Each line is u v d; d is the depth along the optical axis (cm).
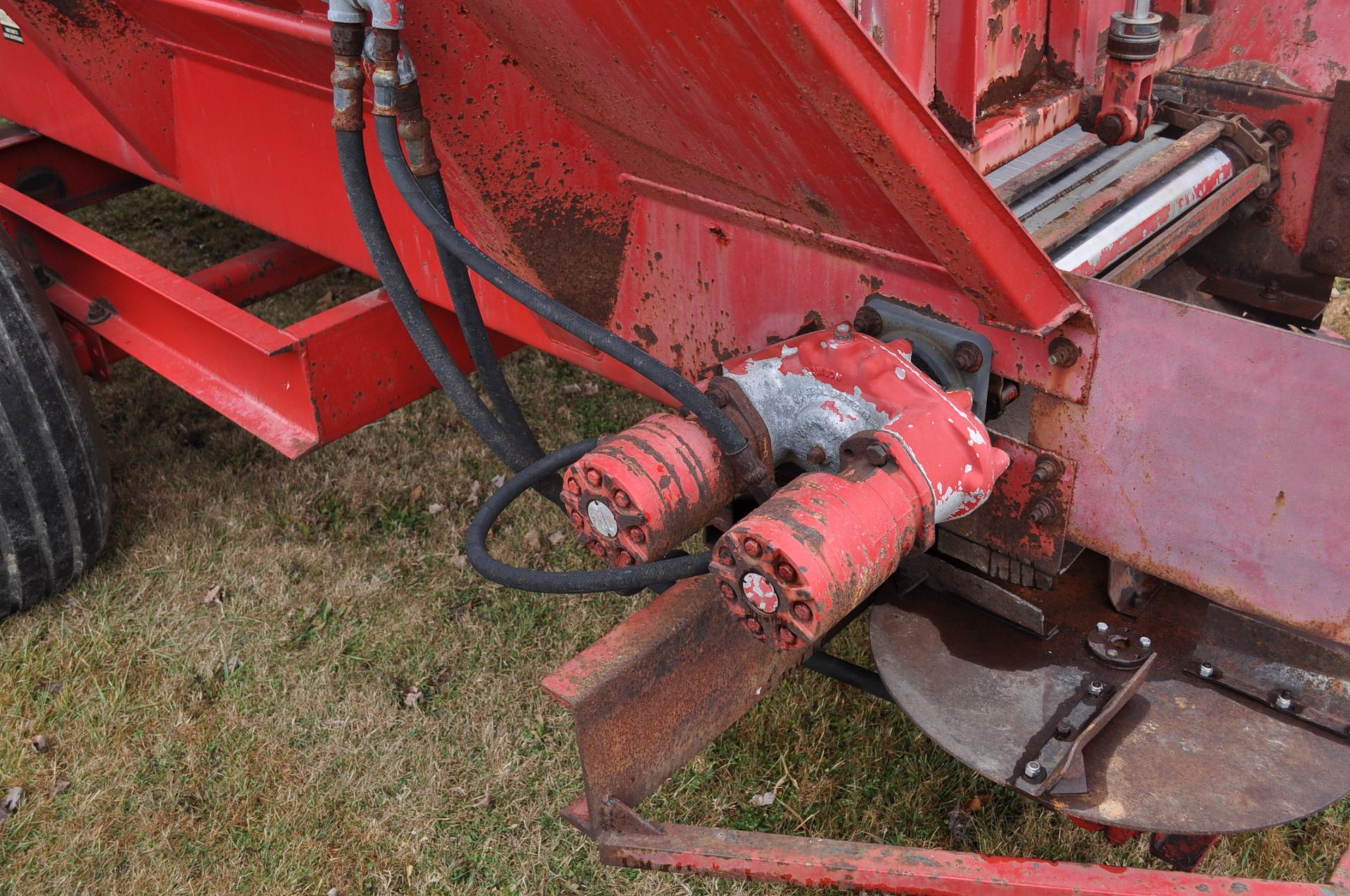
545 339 268
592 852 254
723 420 180
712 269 225
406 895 246
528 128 214
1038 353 179
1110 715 192
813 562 155
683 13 153
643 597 324
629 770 192
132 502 364
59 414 295
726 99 171
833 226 192
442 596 329
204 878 250
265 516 360
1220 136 267
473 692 296
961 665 210
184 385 301
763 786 267
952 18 195
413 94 194
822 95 150
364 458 387
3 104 398
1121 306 167
